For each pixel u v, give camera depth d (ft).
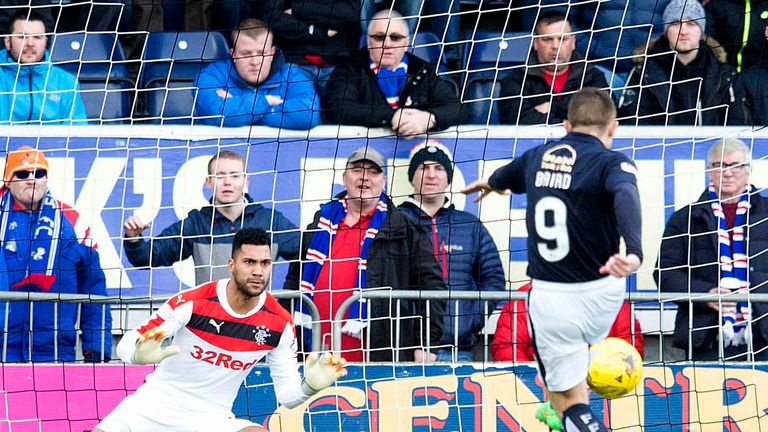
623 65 143.43
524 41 141.69
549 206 84.89
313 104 126.31
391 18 126.00
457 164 125.39
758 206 120.06
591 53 144.15
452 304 117.91
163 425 101.45
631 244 78.38
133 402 102.22
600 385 92.38
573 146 85.35
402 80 127.34
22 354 116.47
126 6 145.79
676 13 130.00
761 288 118.73
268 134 127.13
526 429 111.86
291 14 143.33
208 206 121.90
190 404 101.91
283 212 125.49
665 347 122.42
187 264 124.47
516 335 115.75
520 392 112.47
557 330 84.89
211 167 120.57
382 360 116.06
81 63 134.00
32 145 125.80
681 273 118.42
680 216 119.55
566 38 128.06
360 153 117.19
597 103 86.07
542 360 86.53
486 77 140.26
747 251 115.55
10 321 116.06
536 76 130.00
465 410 112.47
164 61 133.08
